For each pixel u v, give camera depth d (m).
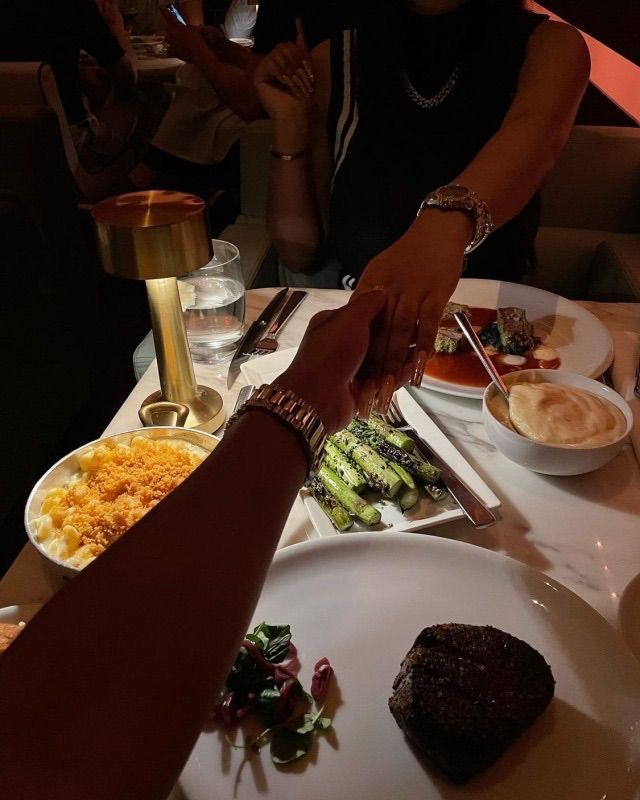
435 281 0.74
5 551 1.69
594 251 2.12
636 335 1.16
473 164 1.00
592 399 0.88
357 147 1.61
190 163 3.23
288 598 0.67
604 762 0.53
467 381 1.04
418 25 1.47
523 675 0.55
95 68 3.54
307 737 0.55
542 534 0.78
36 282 1.94
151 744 0.29
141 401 1.01
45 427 1.97
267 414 0.44
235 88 2.21
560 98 1.16
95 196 3.46
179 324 0.90
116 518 0.69
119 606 0.32
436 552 0.70
